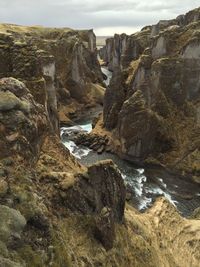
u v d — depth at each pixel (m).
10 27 143.38
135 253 28.16
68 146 87.56
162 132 80.50
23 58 54.59
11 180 20.56
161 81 82.44
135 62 101.88
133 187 66.31
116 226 27.92
